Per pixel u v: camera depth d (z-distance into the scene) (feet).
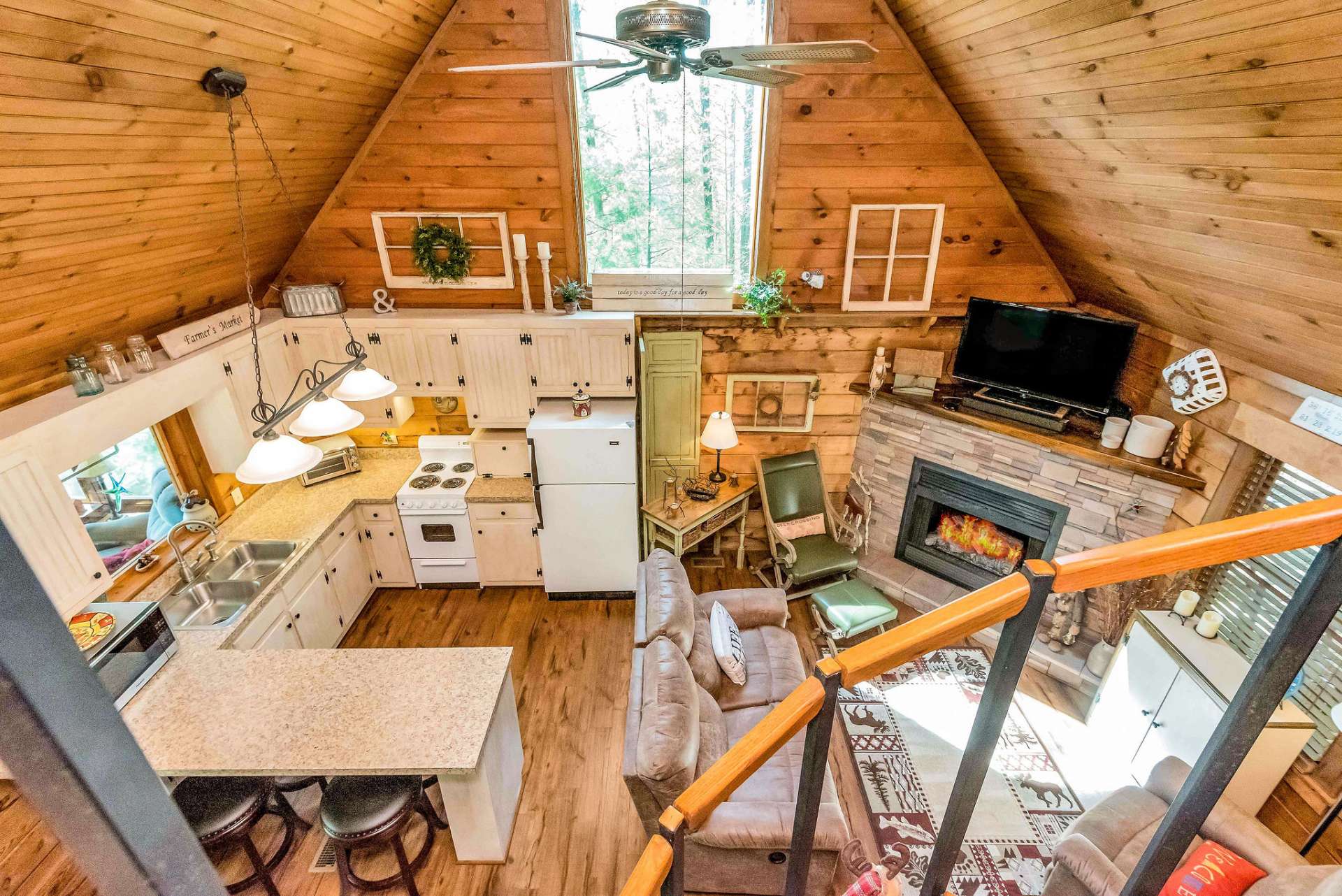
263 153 9.85
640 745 8.38
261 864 9.07
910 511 15.33
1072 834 8.40
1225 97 6.42
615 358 14.07
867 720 12.12
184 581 11.32
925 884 3.61
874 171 12.96
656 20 6.54
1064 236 12.19
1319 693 9.21
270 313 13.65
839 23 11.75
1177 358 11.51
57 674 1.32
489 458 14.96
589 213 13.79
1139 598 11.89
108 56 6.16
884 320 14.32
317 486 14.82
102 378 9.36
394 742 8.25
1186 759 9.68
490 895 9.30
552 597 15.34
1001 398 13.41
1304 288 7.66
